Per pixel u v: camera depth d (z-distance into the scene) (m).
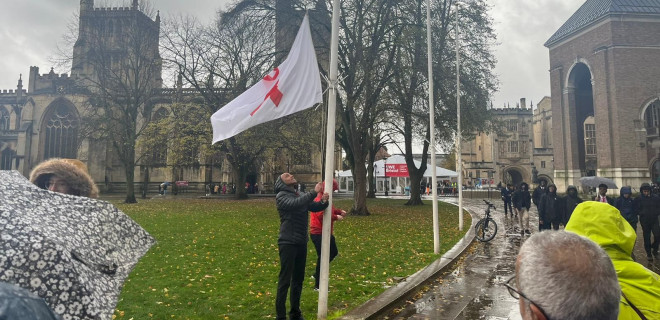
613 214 2.05
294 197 5.01
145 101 39.72
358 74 21.39
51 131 62.03
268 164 48.84
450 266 9.19
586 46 40.47
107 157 59.19
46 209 1.69
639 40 37.38
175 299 6.22
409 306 6.24
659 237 10.32
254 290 6.79
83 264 1.57
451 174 44.56
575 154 42.50
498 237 14.29
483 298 6.68
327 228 5.40
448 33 23.23
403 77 21.50
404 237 13.23
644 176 36.00
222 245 11.35
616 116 36.91
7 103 75.25
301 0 20.23
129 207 26.70
